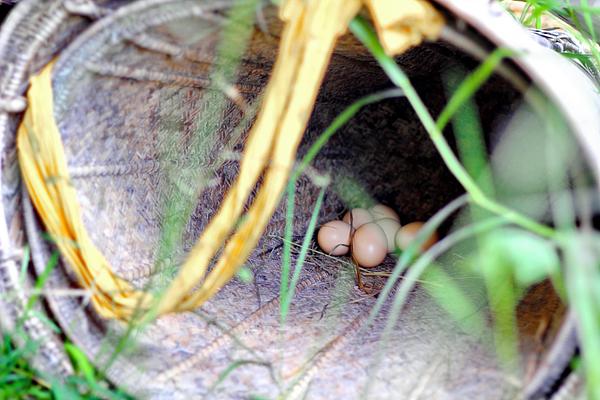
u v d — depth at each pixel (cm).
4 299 90
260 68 109
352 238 124
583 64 111
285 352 100
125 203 106
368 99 86
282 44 89
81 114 96
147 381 92
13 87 90
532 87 86
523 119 107
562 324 86
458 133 117
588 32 119
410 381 95
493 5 88
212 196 122
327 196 135
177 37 93
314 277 119
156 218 111
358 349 101
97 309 92
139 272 105
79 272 92
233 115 118
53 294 91
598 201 79
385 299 113
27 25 89
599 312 75
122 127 102
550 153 88
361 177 137
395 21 87
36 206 91
